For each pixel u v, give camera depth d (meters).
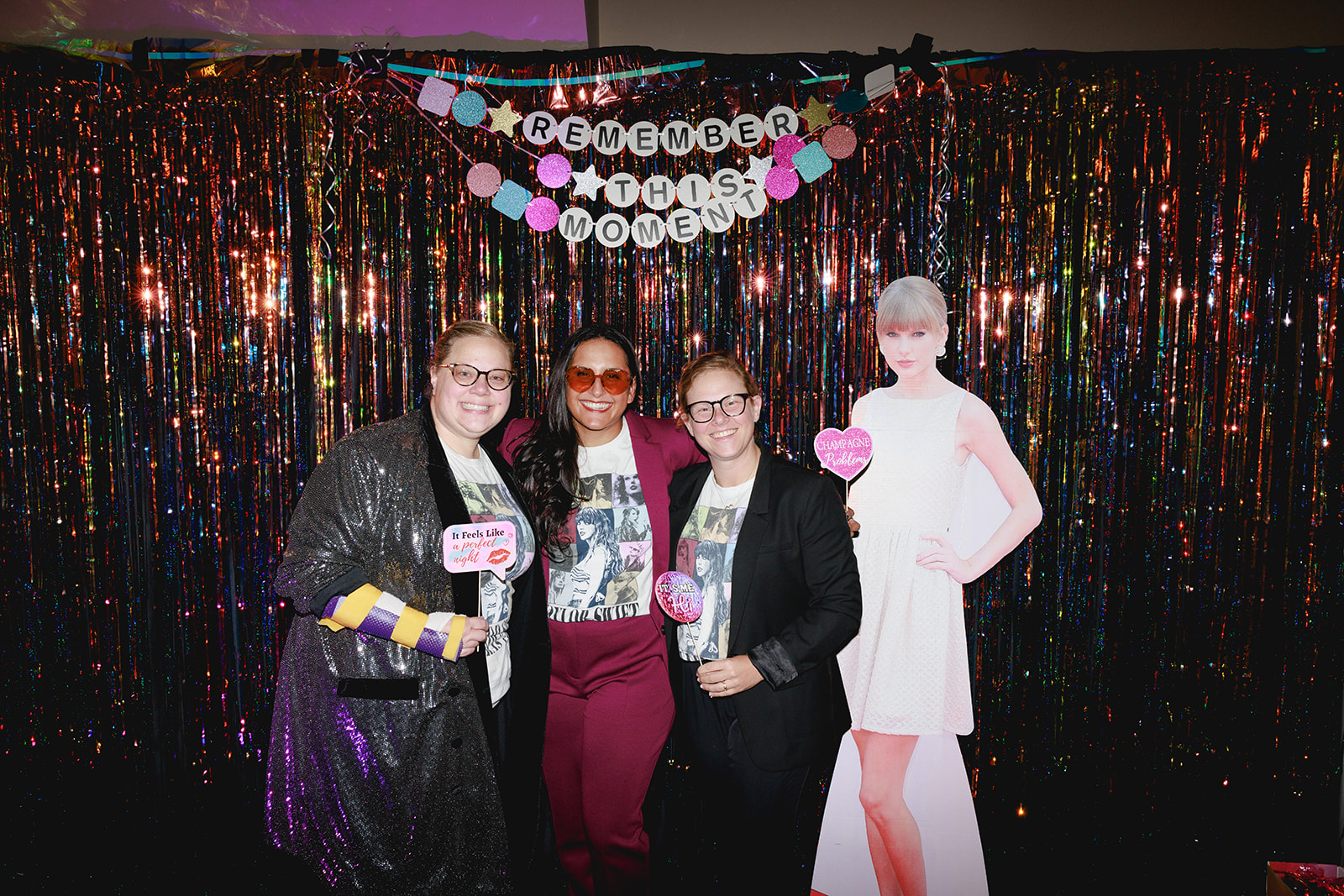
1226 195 2.00
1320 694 2.04
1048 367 2.05
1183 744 2.09
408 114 2.07
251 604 2.14
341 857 1.62
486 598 1.73
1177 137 2.00
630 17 2.14
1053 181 2.03
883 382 2.08
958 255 2.05
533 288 2.11
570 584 1.80
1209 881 2.10
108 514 2.13
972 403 2.06
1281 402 2.01
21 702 2.15
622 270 2.11
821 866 2.21
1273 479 2.03
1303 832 2.07
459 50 2.06
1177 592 2.06
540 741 1.81
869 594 2.14
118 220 2.09
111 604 2.14
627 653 1.81
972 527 2.09
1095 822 2.12
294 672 1.67
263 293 2.09
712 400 1.67
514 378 2.07
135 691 2.16
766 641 1.69
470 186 2.06
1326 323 2.00
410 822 1.64
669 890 2.18
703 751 1.78
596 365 1.75
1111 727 2.10
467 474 1.74
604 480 1.84
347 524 1.60
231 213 2.09
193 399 2.11
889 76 2.02
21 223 2.08
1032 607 2.10
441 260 2.10
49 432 2.11
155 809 2.18
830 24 2.13
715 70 2.04
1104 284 2.03
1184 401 2.03
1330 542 2.02
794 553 1.72
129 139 2.08
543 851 2.06
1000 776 2.13
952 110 2.04
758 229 2.09
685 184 2.07
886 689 2.14
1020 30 2.11
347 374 2.10
